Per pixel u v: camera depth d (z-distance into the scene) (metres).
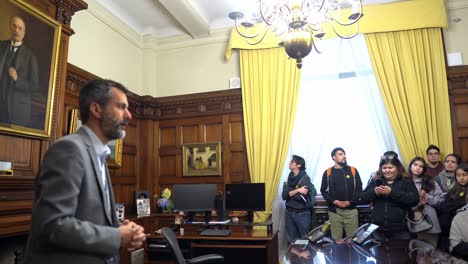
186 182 5.35
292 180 4.33
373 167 4.55
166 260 3.84
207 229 3.83
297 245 2.39
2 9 2.66
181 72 5.67
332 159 4.46
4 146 2.67
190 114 5.46
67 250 1.19
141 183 5.38
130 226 1.33
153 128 5.61
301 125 4.87
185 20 5.06
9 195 2.64
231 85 5.32
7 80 2.69
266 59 5.08
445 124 4.30
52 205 1.17
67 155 1.26
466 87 4.37
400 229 2.95
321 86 4.89
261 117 4.97
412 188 3.08
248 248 3.69
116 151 4.73
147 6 5.01
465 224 2.11
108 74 4.87
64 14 3.33
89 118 1.46
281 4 2.86
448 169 3.57
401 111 4.42
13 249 2.88
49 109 3.08
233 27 5.33
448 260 1.83
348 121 4.73
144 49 5.72
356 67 4.74
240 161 5.15
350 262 1.83
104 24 4.85
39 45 2.99
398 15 4.57
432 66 4.45
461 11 4.55
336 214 3.99
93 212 1.32
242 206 4.03
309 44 2.64
